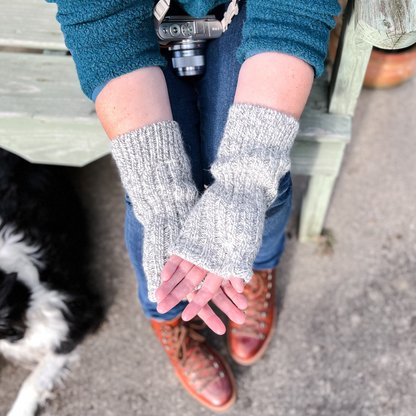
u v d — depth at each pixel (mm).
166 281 681
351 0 787
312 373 1292
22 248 1248
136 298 1426
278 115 680
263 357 1320
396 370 1275
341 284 1402
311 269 1433
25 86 1033
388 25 659
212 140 814
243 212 668
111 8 666
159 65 732
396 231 1462
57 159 1141
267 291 1263
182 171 738
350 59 866
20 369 1359
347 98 955
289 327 1353
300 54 666
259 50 688
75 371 1340
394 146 1593
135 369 1334
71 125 1021
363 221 1486
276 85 684
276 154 686
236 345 1275
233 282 655
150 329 1379
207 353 1260
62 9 674
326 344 1323
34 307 1210
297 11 663
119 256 1491
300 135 969
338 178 1560
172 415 1271
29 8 1122
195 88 908
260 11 682
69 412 1295
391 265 1414
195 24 807
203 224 696
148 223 736
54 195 1400
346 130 975
